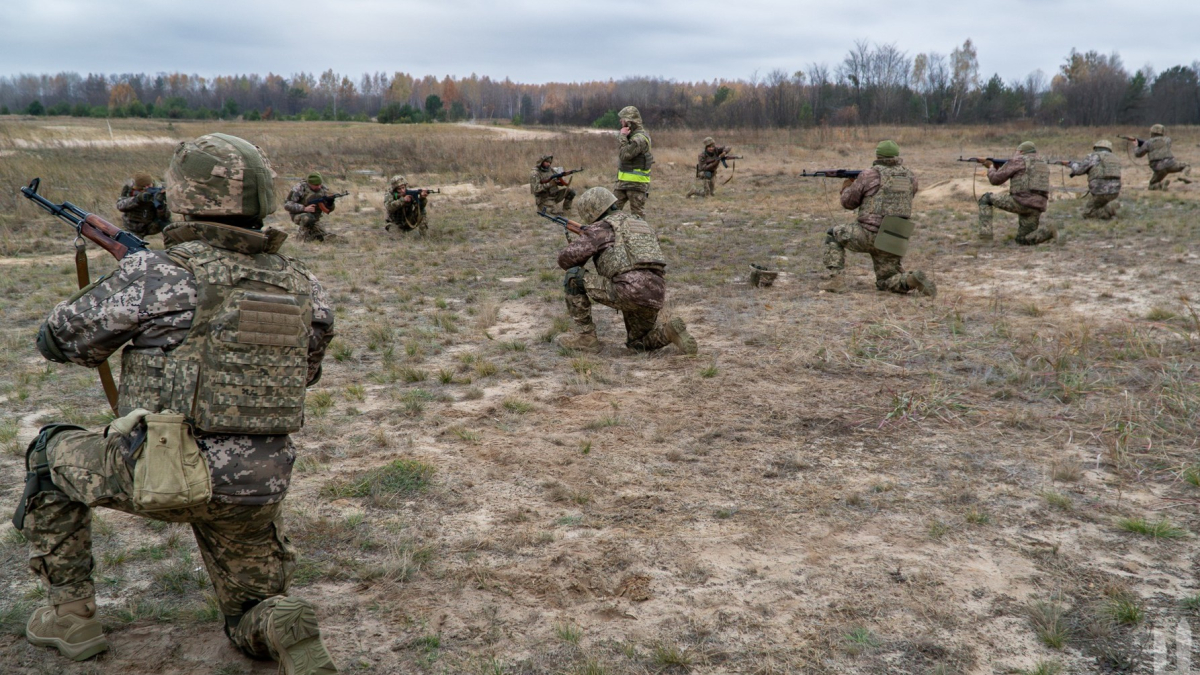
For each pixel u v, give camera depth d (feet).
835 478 14.10
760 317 25.82
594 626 9.82
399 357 21.95
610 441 15.81
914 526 12.36
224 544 8.14
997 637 9.57
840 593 10.51
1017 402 17.84
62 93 620.08
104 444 7.70
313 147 102.83
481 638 9.55
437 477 14.03
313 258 37.65
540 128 232.73
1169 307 25.58
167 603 10.19
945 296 28.37
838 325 24.49
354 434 16.15
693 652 9.27
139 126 173.17
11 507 12.81
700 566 11.16
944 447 15.44
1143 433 15.74
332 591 10.56
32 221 47.11
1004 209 37.70
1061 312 25.72
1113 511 12.81
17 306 27.48
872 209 28.19
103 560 11.17
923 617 9.97
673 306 27.50
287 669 7.61
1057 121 207.82
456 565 11.22
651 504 13.10
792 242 41.57
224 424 7.40
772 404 17.84
